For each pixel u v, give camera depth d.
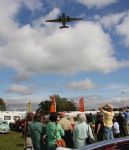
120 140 6.12
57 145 12.04
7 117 52.38
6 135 36.34
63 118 14.36
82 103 27.47
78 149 6.24
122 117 22.78
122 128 22.75
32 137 12.40
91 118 22.17
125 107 23.31
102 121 16.91
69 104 99.12
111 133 16.05
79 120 12.56
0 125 39.72
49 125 12.17
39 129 12.35
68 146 14.06
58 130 12.12
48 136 12.17
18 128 43.97
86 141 12.45
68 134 14.12
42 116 12.66
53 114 12.24
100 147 6.10
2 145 24.64
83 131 12.38
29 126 12.48
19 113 53.38
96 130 17.00
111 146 6.07
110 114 16.03
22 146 24.02
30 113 13.03
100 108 16.19
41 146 12.36
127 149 5.98
